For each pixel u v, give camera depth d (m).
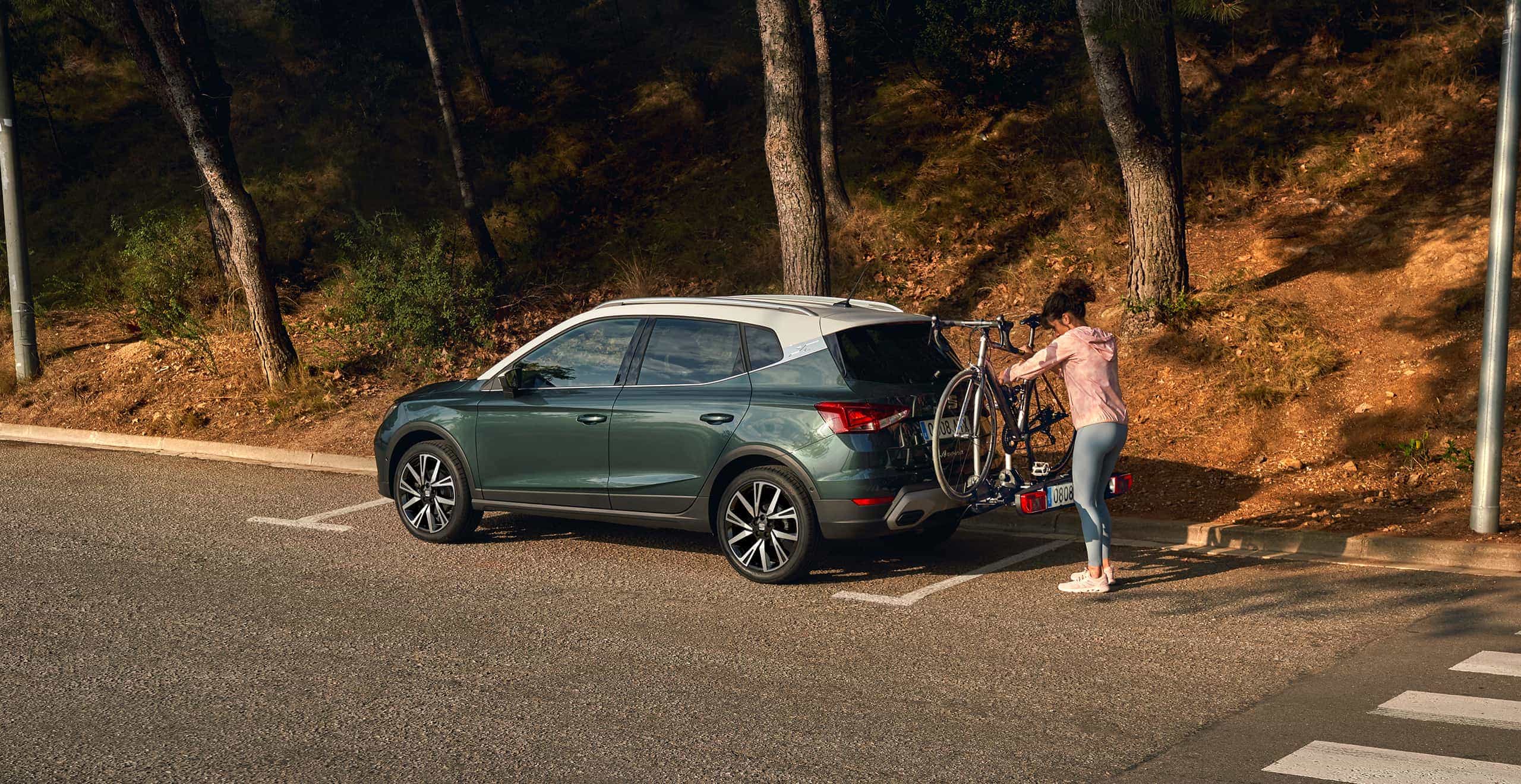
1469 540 7.26
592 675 5.44
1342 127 14.60
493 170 18.56
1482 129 13.52
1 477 10.96
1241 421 9.93
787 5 10.91
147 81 13.23
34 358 14.73
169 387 14.12
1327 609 6.33
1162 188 11.52
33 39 20.83
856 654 5.71
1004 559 7.68
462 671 5.51
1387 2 16.44
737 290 14.81
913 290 14.01
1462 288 10.77
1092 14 11.05
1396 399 9.66
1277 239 12.81
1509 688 5.02
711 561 7.70
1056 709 4.92
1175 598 6.65
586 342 7.81
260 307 13.33
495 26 23.05
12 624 6.30
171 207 18.53
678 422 7.16
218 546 8.20
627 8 23.48
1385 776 4.12
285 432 12.48
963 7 17.02
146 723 4.84
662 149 18.70
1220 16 9.62
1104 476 6.81
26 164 19.92
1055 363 6.68
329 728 4.79
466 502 8.13
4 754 4.53
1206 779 4.14
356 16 23.28
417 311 13.87
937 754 4.43
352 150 19.20
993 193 15.23
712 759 4.41
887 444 6.61
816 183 11.20
